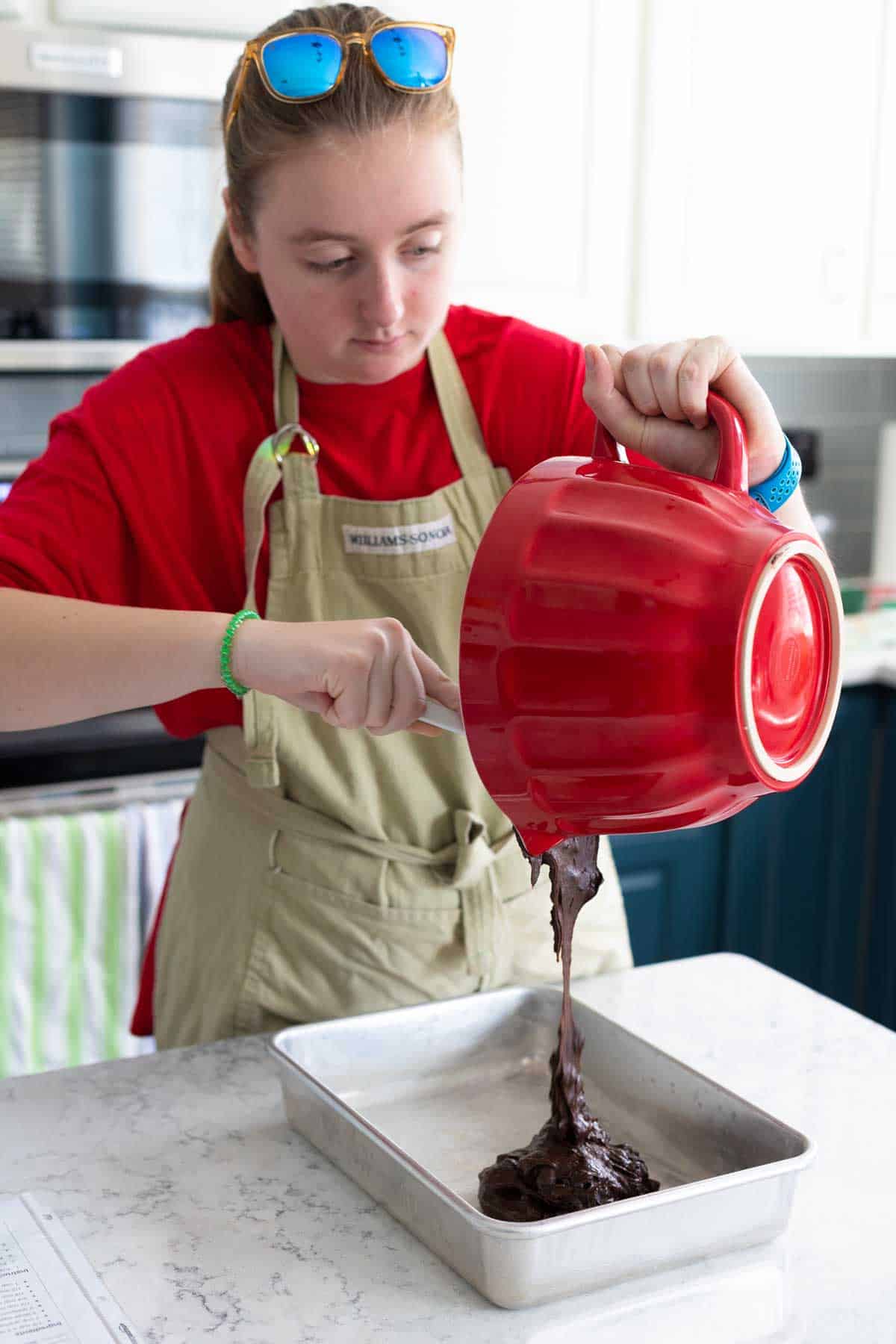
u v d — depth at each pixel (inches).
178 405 44.2
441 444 45.5
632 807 28.3
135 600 44.9
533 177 83.4
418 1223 31.4
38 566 40.6
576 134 83.9
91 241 76.2
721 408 31.8
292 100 36.0
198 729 45.2
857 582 111.4
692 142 87.2
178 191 77.3
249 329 45.9
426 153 37.2
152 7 74.4
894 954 93.3
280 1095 38.2
